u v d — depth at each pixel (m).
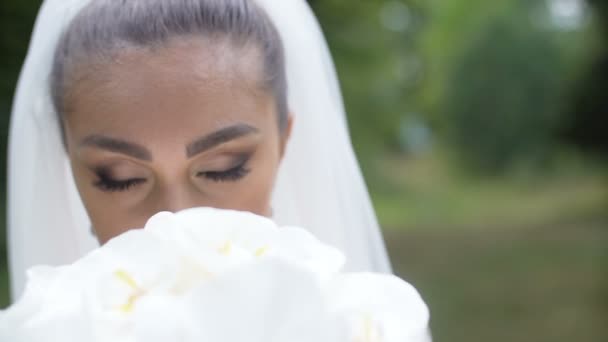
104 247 0.90
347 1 3.23
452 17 9.52
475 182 9.22
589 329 3.83
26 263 1.23
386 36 3.77
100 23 1.08
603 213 6.90
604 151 7.78
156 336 0.86
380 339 0.90
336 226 1.23
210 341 0.86
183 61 1.07
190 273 0.90
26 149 1.21
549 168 8.92
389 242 6.02
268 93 1.10
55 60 1.13
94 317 0.87
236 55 1.08
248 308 0.86
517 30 9.20
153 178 1.07
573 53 8.66
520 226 6.59
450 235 6.30
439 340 3.79
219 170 1.08
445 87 9.47
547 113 8.95
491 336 3.80
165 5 1.08
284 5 1.21
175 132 1.06
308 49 1.22
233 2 1.10
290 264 0.87
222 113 1.07
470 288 4.68
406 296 0.92
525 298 4.42
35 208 1.22
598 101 7.43
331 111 1.24
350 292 0.91
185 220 0.92
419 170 9.67
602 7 6.86
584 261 5.22
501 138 9.16
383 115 4.36
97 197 1.09
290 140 1.22
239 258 0.90
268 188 1.11
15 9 2.55
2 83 2.61
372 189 7.16
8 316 0.89
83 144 1.08
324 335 0.87
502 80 9.18
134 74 1.06
